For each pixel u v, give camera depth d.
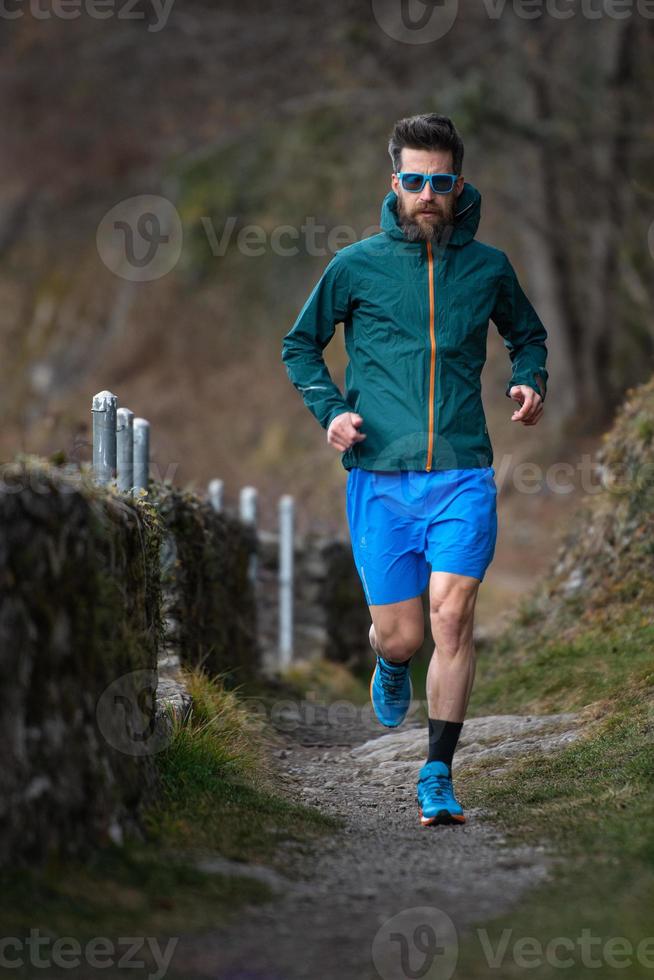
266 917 9.21
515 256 85.56
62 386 104.12
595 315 76.06
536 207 73.38
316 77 71.19
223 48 72.38
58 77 92.38
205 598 22.34
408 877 10.47
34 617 8.95
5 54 91.81
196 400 98.75
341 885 10.20
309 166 79.00
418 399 12.89
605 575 24.25
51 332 108.00
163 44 77.31
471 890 10.00
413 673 37.97
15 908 8.30
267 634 35.69
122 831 10.07
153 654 12.46
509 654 24.86
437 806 12.76
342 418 12.83
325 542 37.00
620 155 68.88
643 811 11.59
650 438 24.38
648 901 9.28
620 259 73.88
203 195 88.44
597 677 19.64
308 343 13.52
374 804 14.97
